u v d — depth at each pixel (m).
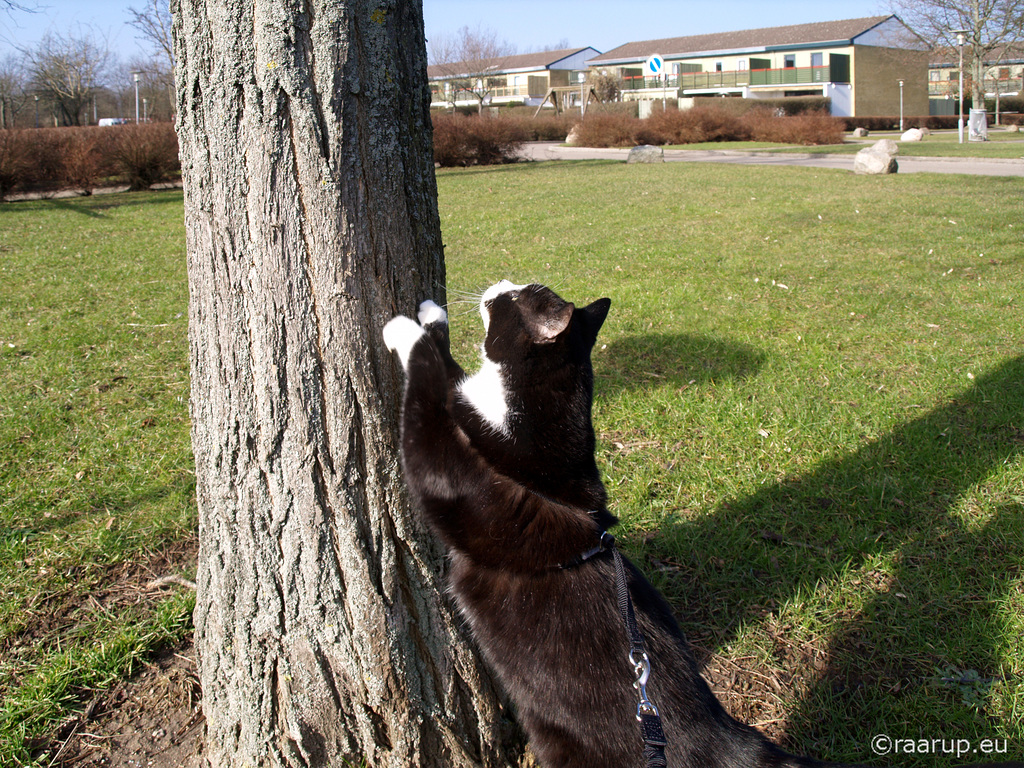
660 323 6.52
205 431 2.24
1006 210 11.30
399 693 2.30
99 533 3.51
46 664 2.75
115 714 2.66
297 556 2.20
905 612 2.98
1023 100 47.09
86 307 7.39
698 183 16.06
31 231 12.59
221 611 2.32
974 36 32.00
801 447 4.27
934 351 5.63
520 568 2.16
